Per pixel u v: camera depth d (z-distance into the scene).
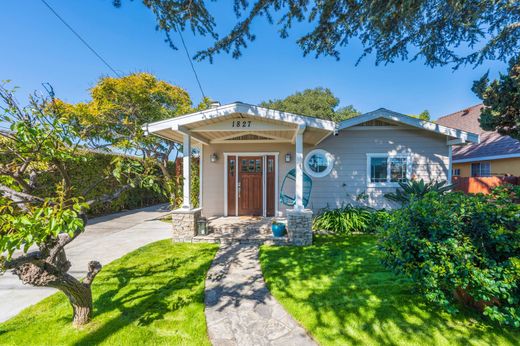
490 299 2.65
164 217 9.99
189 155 6.37
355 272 4.18
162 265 4.64
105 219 9.59
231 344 2.48
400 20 4.12
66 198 2.32
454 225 2.76
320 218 7.44
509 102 6.22
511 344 2.38
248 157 8.67
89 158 2.90
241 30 4.44
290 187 8.55
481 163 11.90
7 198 2.06
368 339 2.49
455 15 4.65
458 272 2.62
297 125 6.04
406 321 2.77
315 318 2.88
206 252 5.40
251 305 3.22
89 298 2.77
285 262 4.72
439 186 7.15
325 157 8.41
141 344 2.45
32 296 3.39
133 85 10.20
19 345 2.41
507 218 2.61
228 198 8.62
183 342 2.50
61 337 2.53
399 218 3.25
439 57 5.70
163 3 3.74
